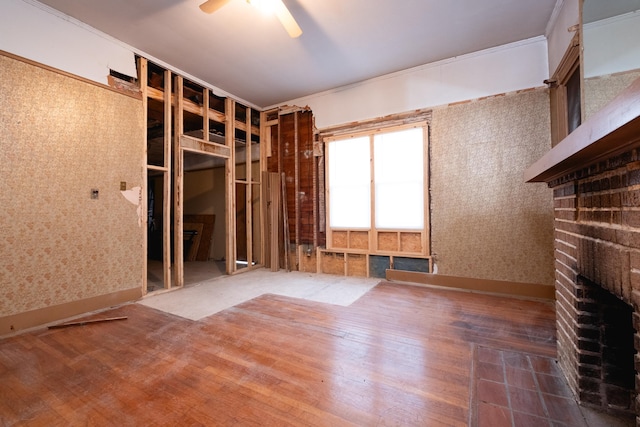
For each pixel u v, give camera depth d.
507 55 3.71
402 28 3.36
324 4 2.95
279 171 5.60
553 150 1.50
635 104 0.73
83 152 3.20
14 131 2.72
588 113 2.40
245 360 2.18
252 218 5.93
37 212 2.86
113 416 1.60
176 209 4.27
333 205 5.04
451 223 4.07
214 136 5.25
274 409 1.65
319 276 4.94
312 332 2.66
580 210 1.63
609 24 2.32
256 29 3.33
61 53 3.04
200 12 3.04
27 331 2.71
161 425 1.53
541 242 3.56
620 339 1.57
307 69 4.29
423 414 1.59
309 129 5.36
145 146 3.81
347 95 4.84
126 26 3.27
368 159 4.70
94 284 3.27
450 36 3.53
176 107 4.27
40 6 2.89
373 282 4.46
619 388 1.55
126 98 3.61
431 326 2.77
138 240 3.71
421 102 4.25
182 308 3.34
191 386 1.86
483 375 1.94
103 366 2.10
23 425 1.53
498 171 3.77
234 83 4.71
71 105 3.11
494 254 3.81
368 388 1.83
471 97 3.93
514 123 3.68
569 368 1.81
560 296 2.00
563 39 2.97
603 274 1.35
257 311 3.22
